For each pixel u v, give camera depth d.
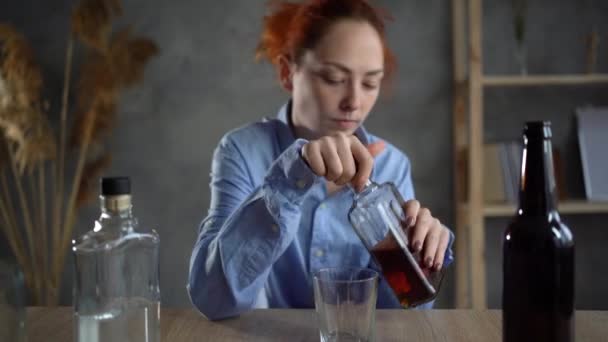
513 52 2.77
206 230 1.23
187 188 2.95
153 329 0.79
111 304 0.77
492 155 2.59
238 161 1.37
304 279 1.36
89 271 0.77
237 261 1.03
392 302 1.25
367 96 1.30
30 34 2.90
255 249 1.03
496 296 2.88
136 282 0.78
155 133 2.93
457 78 2.75
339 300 0.79
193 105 2.92
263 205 1.03
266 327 0.98
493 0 2.76
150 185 2.95
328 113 1.30
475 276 2.48
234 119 2.91
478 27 2.42
